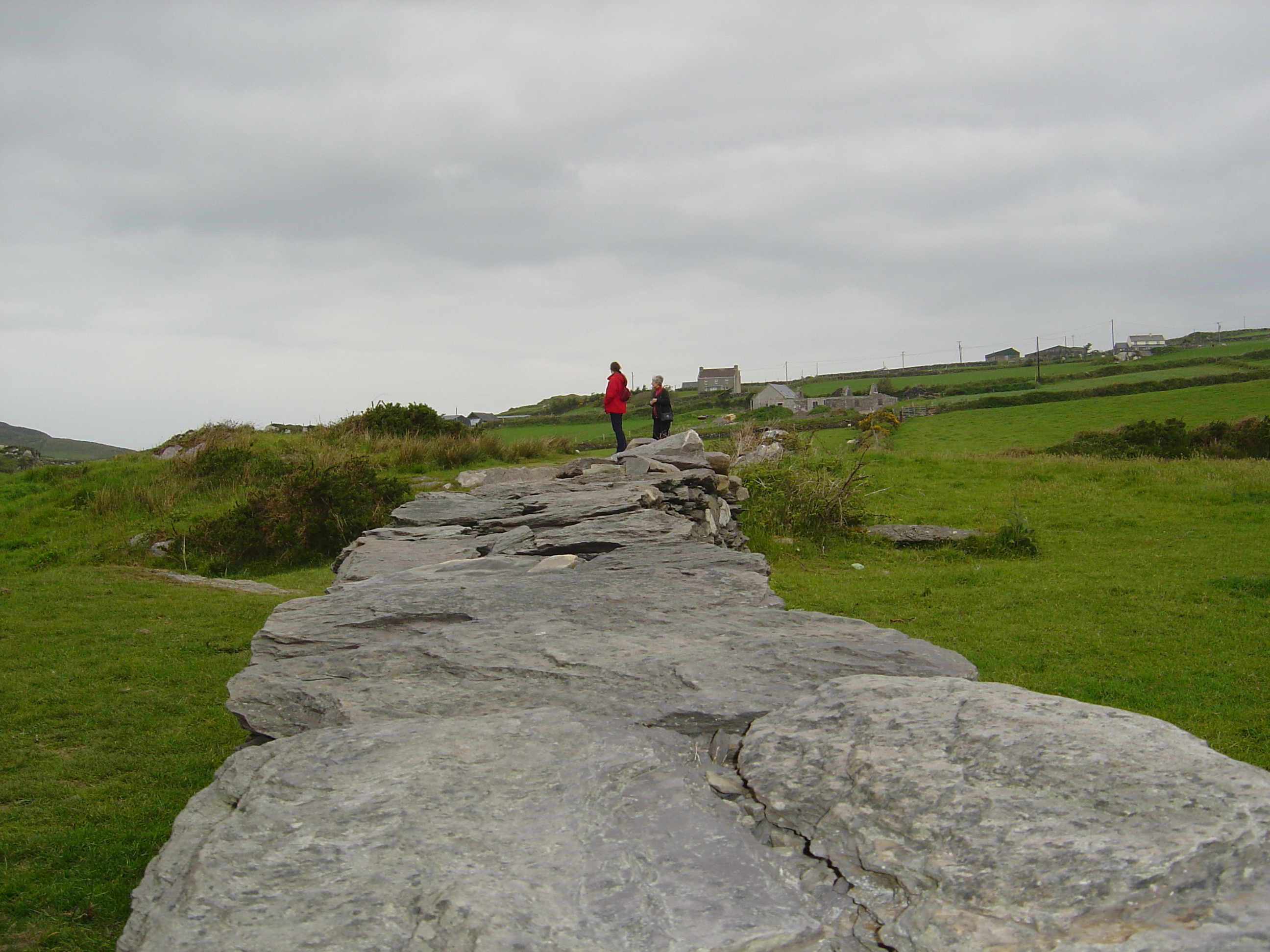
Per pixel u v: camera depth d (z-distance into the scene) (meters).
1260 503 18.73
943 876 2.34
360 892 2.45
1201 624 10.20
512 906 2.30
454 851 2.61
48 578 13.39
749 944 2.22
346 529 16.36
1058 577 13.01
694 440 14.30
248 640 9.89
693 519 11.75
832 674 3.90
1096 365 86.19
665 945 2.21
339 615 5.26
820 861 2.57
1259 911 1.98
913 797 2.66
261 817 2.85
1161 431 29.34
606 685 3.96
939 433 40.22
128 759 6.56
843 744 3.07
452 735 3.38
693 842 2.64
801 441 26.00
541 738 3.33
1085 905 2.12
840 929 2.29
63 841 5.25
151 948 2.29
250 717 4.07
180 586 13.14
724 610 5.07
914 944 2.17
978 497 20.52
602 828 2.72
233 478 21.09
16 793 5.95
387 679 4.25
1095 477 22.19
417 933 2.26
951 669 3.95
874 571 13.81
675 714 3.58
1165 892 2.11
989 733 2.88
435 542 8.65
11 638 9.80
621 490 10.41
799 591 12.30
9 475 22.78
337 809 2.87
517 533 8.29
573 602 5.33
